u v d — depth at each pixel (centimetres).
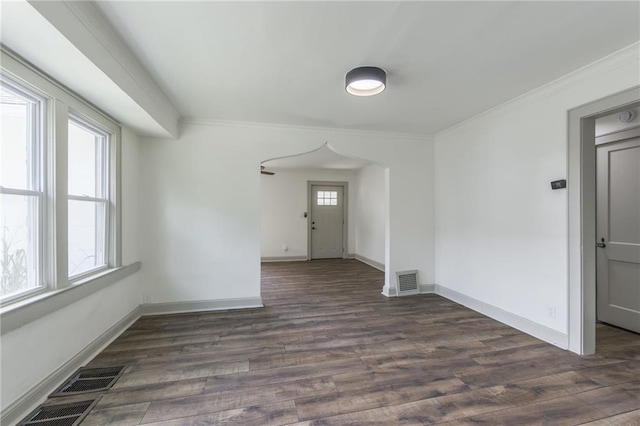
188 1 156
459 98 295
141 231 342
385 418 172
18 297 174
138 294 335
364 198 706
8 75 162
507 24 178
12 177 175
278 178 728
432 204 441
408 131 415
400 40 194
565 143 253
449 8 163
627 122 288
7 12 128
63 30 144
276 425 166
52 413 174
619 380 209
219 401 187
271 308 368
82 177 251
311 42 196
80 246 247
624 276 298
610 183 306
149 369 224
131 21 173
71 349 216
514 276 306
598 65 224
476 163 356
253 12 166
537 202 280
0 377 157
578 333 246
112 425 165
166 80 253
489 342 271
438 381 209
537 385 204
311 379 212
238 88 269
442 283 426
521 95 288
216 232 361
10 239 174
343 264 684
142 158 342
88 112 236
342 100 297
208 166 358
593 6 162
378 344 268
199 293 358
